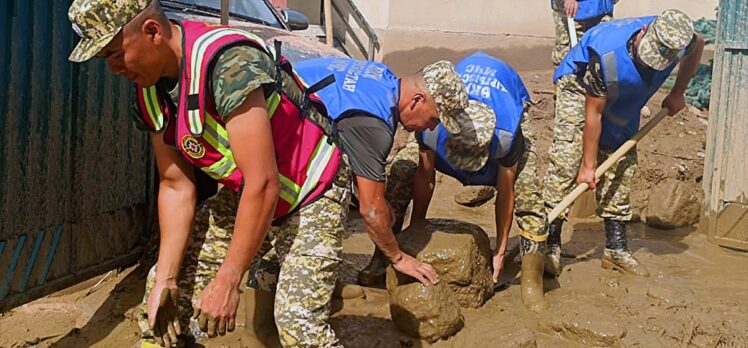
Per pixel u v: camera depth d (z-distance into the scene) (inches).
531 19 385.1
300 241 122.1
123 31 103.3
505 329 161.8
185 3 225.0
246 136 106.7
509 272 199.3
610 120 198.5
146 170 193.9
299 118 120.0
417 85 142.0
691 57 195.9
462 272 167.5
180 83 107.6
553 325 164.9
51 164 164.4
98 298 182.9
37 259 163.5
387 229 146.6
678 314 175.3
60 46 163.9
